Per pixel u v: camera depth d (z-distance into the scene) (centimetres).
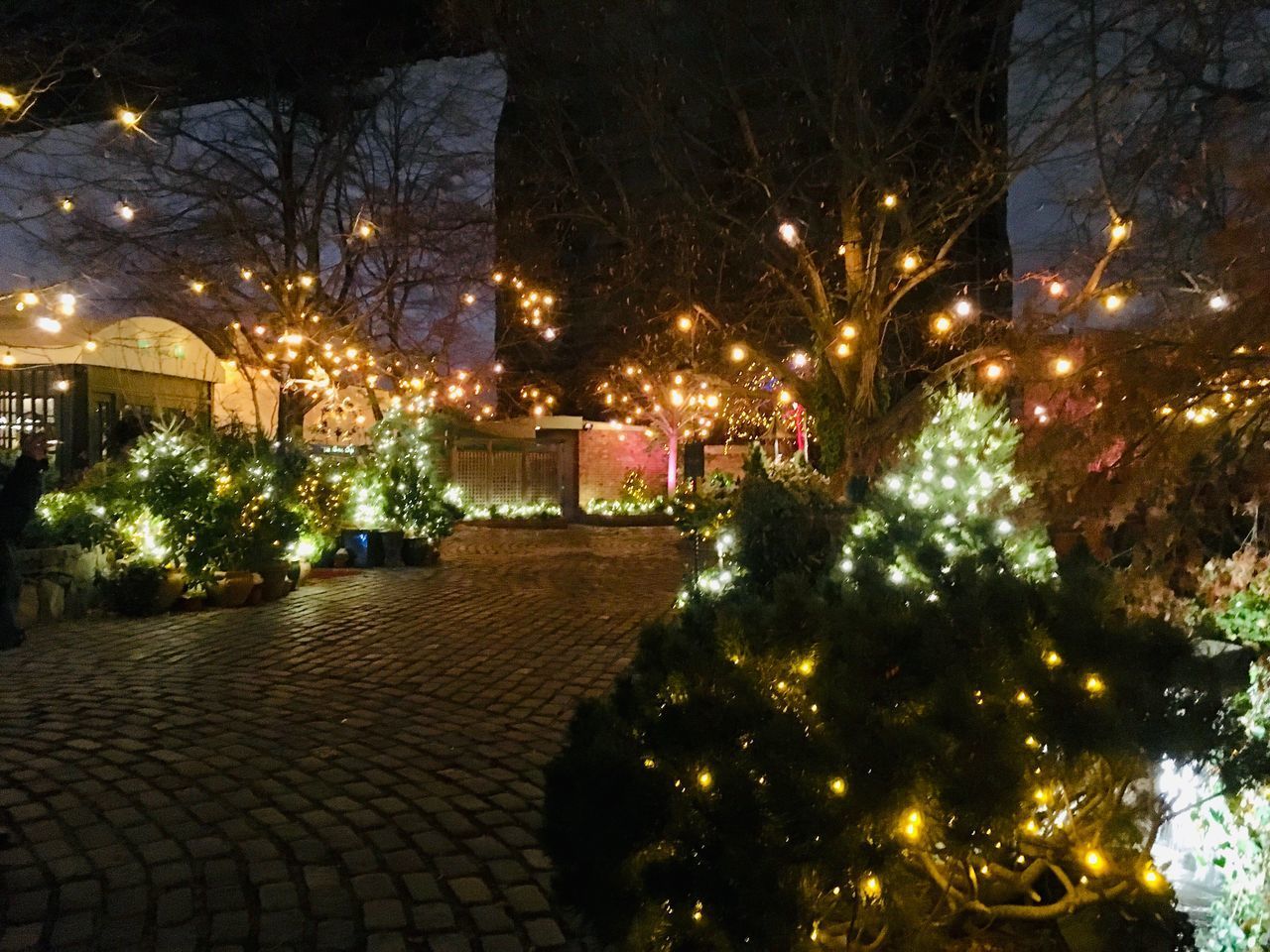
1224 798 319
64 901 391
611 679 778
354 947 366
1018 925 325
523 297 2389
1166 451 314
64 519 1031
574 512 2555
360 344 2127
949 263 1444
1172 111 688
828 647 299
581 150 2227
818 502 796
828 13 1412
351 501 1539
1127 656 290
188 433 1160
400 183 2230
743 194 1817
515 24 1736
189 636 919
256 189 2064
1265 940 319
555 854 303
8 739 587
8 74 1290
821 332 1423
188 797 503
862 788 267
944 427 673
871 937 307
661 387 2506
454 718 668
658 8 1523
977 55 1563
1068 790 300
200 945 363
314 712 669
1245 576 385
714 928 268
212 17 1939
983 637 294
